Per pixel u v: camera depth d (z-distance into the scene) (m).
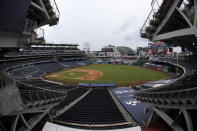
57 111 14.66
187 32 11.62
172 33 14.18
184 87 11.50
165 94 10.82
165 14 16.12
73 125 11.42
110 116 13.74
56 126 11.02
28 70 52.03
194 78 16.92
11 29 10.62
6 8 9.05
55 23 20.16
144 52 111.31
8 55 52.03
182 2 13.45
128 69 67.81
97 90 30.91
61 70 66.06
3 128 8.95
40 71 55.91
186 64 42.69
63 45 99.62
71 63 86.25
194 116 9.45
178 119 9.52
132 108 17.89
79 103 18.56
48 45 92.12
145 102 13.33
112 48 146.12
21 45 13.43
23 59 65.56
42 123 12.80
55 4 18.39
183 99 8.02
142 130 11.77
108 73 56.22
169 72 54.62
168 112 12.22
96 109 15.78
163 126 12.85
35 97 11.35
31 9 15.42
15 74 43.50
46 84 34.12
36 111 10.58
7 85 9.66
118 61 101.81
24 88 14.43
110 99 21.70
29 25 14.07
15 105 8.62
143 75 50.66
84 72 59.28
